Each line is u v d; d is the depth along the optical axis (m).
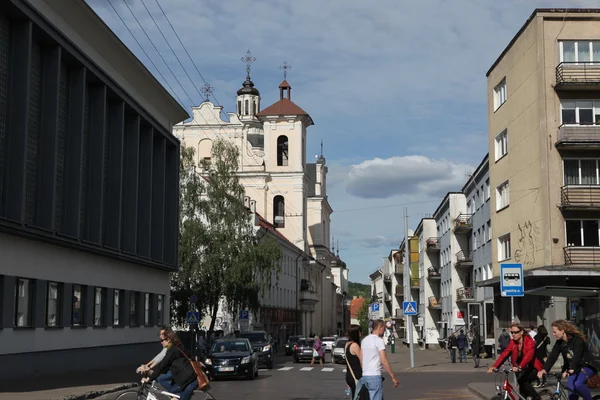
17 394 19.59
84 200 31.95
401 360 51.12
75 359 30.08
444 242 72.62
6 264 24.09
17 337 24.83
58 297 28.75
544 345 16.02
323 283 119.69
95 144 32.50
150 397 13.59
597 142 36.59
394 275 110.31
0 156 24.19
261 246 50.44
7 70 24.72
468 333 60.62
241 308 49.66
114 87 33.94
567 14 37.88
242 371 30.03
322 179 120.81
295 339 67.25
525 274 36.38
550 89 37.56
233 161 52.44
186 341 46.28
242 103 113.31
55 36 27.16
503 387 13.73
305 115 93.38
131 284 38.03
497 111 45.59
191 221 48.97
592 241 36.91
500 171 45.16
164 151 43.59
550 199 37.06
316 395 22.77
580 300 34.34
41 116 27.23
